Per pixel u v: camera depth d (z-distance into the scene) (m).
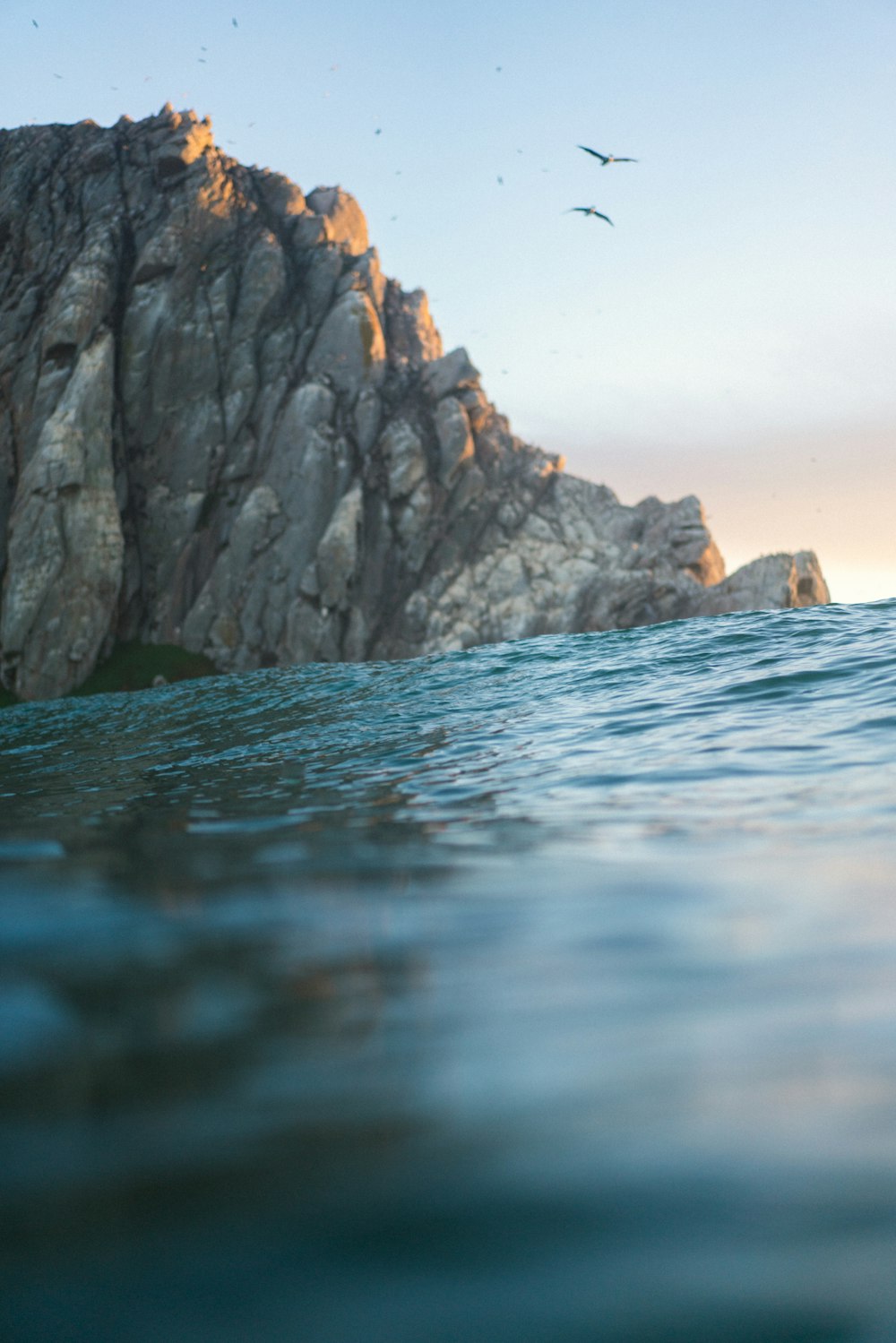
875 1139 1.49
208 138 63.31
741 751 7.08
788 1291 1.15
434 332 68.19
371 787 6.96
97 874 4.13
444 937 2.85
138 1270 1.24
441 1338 1.10
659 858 3.96
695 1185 1.39
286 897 3.50
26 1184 1.45
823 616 15.23
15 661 53.34
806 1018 2.04
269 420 58.09
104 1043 2.04
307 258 63.09
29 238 61.22
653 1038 1.96
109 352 56.47
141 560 56.91
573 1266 1.21
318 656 54.59
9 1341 1.12
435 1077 1.80
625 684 11.78
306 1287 1.19
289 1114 1.66
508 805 5.75
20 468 56.88
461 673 14.71
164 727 13.32
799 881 3.42
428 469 58.56
